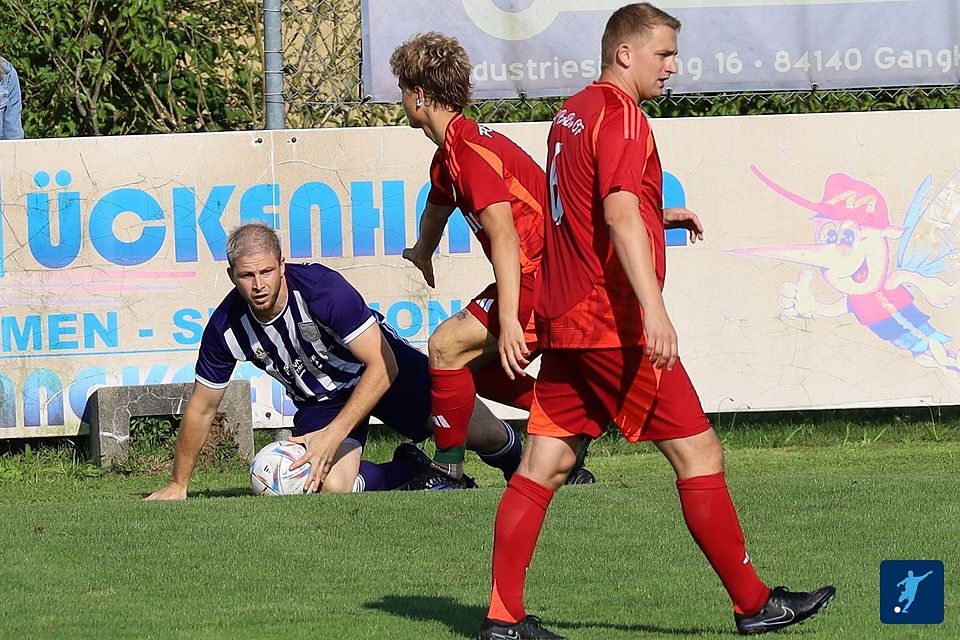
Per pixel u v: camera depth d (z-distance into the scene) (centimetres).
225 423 2661
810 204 2788
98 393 2645
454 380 2127
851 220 2794
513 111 2864
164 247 2734
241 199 2745
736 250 2783
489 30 2750
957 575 1507
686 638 1249
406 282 2766
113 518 1891
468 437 2309
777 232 2784
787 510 1884
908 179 2794
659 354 1160
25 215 2703
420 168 2758
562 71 2759
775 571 1539
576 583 1504
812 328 2795
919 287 2806
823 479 2172
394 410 2325
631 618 1345
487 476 2588
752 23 2772
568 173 1245
